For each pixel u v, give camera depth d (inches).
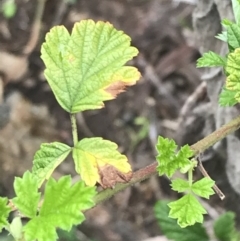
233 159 10.1
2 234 12.8
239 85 4.9
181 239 8.2
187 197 4.8
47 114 17.6
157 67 17.9
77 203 4.1
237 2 5.4
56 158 5.1
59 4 19.4
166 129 16.8
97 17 19.2
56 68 5.3
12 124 17.0
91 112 17.5
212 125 11.1
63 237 13.7
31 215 4.3
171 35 18.2
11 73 18.3
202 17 9.8
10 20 19.3
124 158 5.0
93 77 5.3
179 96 17.4
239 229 11.5
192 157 5.0
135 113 17.4
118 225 15.7
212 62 5.4
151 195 16.1
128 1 19.4
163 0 19.0
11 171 16.0
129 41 5.4
